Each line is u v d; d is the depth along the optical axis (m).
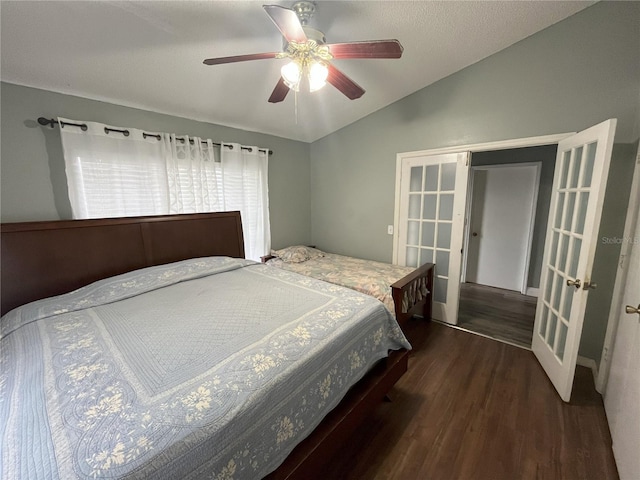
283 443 1.03
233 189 3.00
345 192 3.65
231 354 1.12
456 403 1.83
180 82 2.12
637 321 1.41
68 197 2.02
